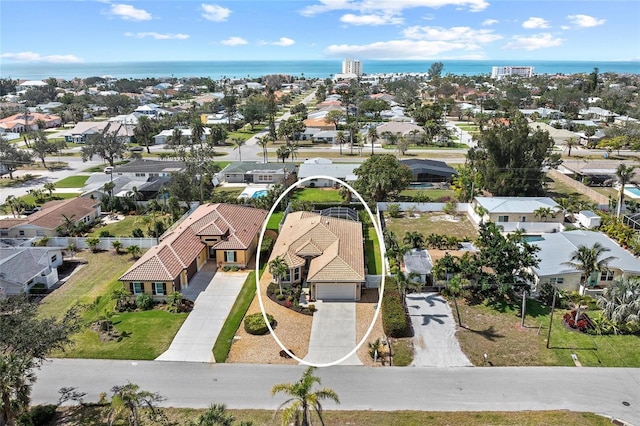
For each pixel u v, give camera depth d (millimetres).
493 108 175750
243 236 53562
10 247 52656
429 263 49438
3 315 30875
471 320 41094
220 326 40594
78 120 162250
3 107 189250
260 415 30094
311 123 139500
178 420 29625
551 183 86125
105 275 51000
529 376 33719
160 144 127875
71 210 64938
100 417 30094
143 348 37406
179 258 47531
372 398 31594
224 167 99312
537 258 47844
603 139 119000
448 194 81000
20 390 26578
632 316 38219
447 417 29766
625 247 56344
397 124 131750
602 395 31766
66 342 31969
